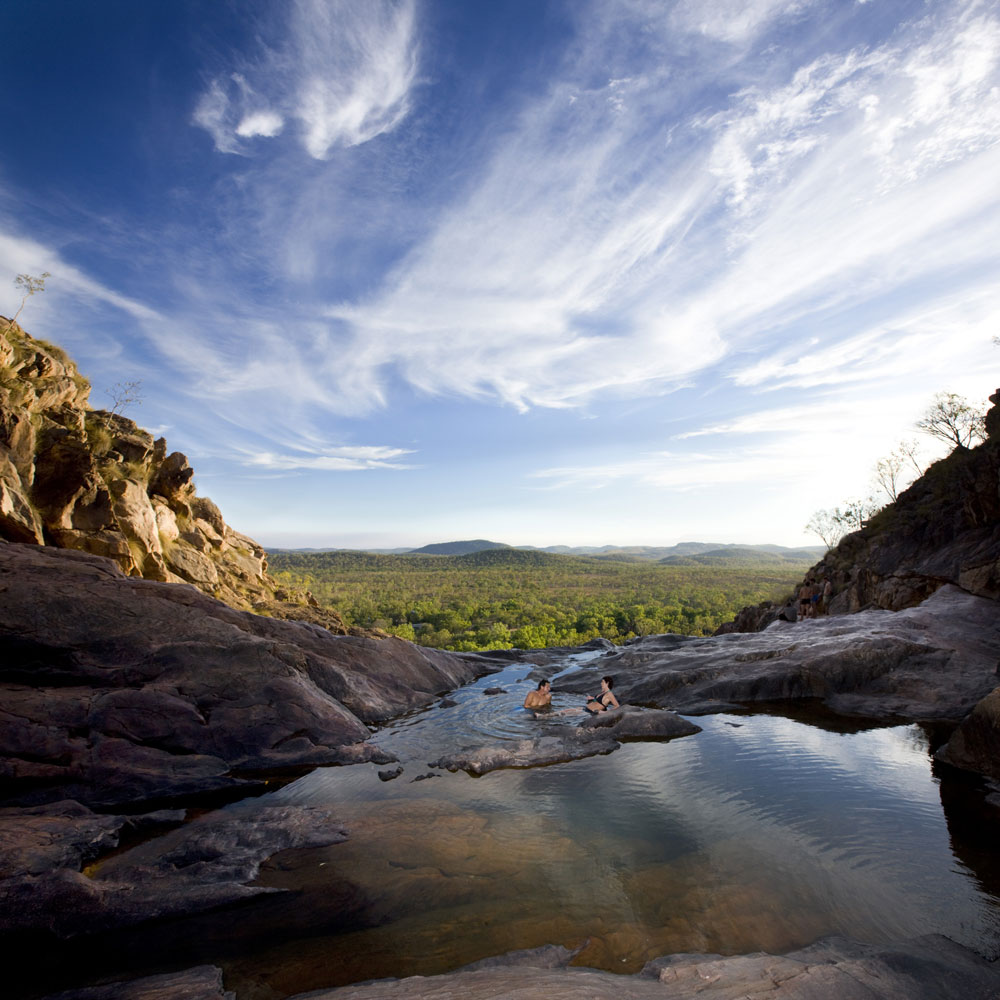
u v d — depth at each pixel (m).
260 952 5.01
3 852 6.17
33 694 9.57
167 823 7.83
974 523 22.20
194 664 11.16
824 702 12.99
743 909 5.43
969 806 7.61
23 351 20.41
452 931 5.22
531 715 13.23
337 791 8.90
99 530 20.00
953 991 4.02
